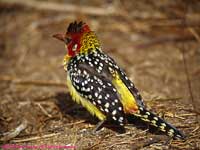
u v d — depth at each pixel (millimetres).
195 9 16516
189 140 9969
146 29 16516
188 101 12016
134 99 9922
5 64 15688
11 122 11773
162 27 16406
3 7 18281
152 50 15461
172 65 14500
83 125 11109
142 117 9875
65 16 17547
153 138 10055
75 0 18062
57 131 11016
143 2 17469
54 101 12844
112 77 10102
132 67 14570
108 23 16984
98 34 16516
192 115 11078
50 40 16625
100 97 9906
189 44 15531
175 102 11922
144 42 15930
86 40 10609
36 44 16500
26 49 16312
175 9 16703
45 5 18031
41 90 13805
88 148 10023
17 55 16078
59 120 11602
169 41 15859
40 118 11836
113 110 9805
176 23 16266
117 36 16359
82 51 10617
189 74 13828
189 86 12320
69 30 10766
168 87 13125
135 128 10586
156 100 12023
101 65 10266
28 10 18172
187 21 16031
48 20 17531
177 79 13609
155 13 16938
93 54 10531
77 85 10266
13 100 13117
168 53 15195
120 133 10461
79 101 10555
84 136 10586
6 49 16469
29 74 14875
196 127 10500
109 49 15641
